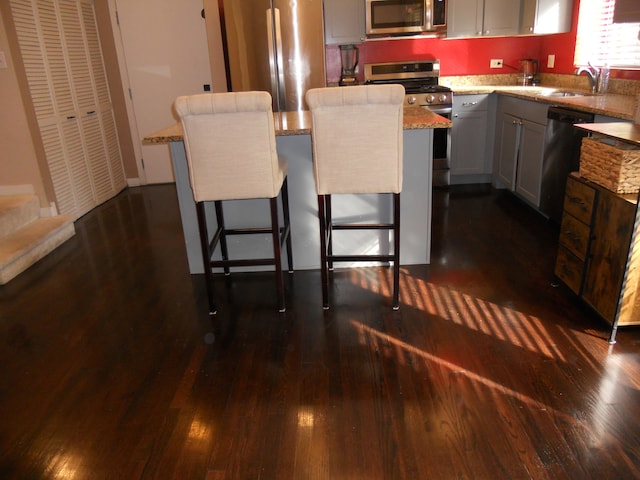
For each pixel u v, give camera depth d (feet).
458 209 13.17
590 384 6.10
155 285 9.57
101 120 16.26
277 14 13.12
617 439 5.22
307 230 9.62
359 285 9.06
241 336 7.61
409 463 5.06
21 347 7.64
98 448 5.49
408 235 9.61
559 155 10.81
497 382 6.21
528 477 4.81
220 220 9.13
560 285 8.68
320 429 5.58
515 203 13.53
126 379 6.70
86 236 12.70
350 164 7.41
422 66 15.87
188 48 16.89
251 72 13.78
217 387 6.42
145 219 13.93
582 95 12.01
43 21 13.07
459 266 9.64
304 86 13.78
